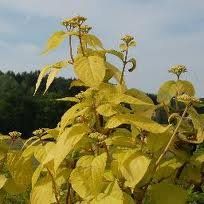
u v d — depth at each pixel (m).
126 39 1.13
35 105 18.78
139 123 0.94
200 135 1.03
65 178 1.05
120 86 1.07
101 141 0.98
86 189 0.94
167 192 1.02
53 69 1.10
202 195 1.39
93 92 1.01
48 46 1.09
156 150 1.01
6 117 19.66
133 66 1.13
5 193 1.32
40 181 1.08
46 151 1.05
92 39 1.11
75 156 1.08
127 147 1.01
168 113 1.14
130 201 0.94
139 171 0.93
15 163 1.16
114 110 0.98
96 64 1.03
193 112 1.02
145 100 1.11
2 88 20.25
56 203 1.12
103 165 0.94
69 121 1.04
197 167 1.12
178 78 1.14
